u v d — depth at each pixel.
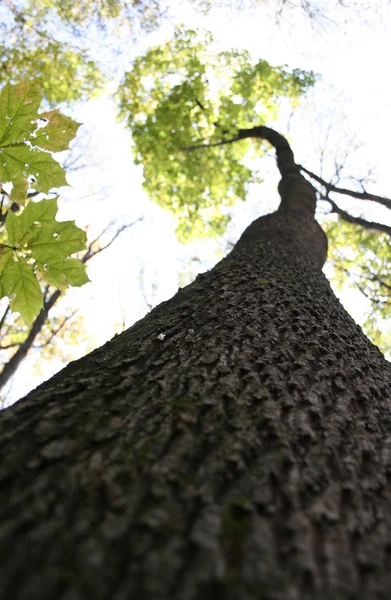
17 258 0.47
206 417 0.30
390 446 0.32
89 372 0.38
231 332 0.47
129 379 0.36
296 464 0.27
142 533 0.20
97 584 0.17
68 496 0.21
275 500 0.23
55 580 0.17
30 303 0.48
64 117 0.47
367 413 0.37
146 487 0.23
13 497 0.21
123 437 0.27
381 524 0.24
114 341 0.50
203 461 0.26
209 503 0.22
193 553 0.19
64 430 0.27
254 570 0.18
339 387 0.39
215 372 0.37
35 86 0.45
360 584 0.20
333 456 0.29
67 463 0.24
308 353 0.44
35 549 0.18
